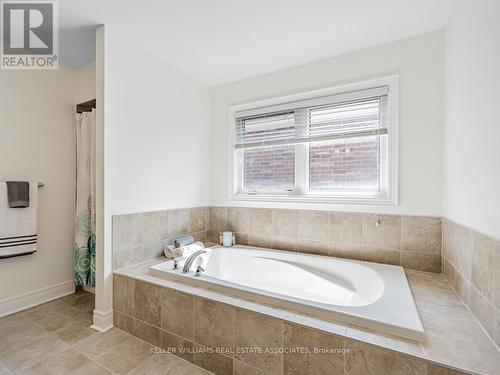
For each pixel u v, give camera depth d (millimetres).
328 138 2148
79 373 1360
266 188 2535
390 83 1922
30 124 2100
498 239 1002
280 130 2426
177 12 1609
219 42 1955
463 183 1374
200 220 2650
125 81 1879
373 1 1496
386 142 1978
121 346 1600
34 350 1539
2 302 1931
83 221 2223
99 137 1748
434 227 1774
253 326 1277
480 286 1150
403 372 957
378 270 1758
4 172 1945
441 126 1750
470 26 1305
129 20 1689
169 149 2281
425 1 1483
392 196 1901
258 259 2248
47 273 2213
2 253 1849
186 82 2467
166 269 1771
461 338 1041
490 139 1083
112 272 1808
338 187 2178
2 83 1938
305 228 2232
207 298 1418
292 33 1830
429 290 1497
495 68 1048
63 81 2330
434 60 1772
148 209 2080
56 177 2281
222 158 2717
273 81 2416
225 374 1361
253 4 1537
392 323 1076
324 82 2168
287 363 1190
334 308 1210
